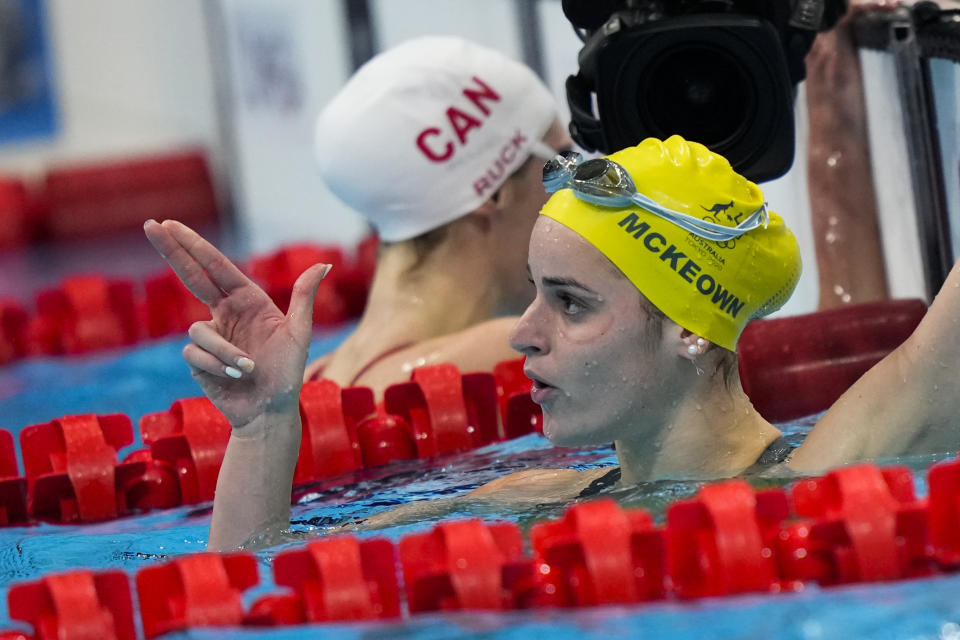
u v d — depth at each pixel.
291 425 8.07
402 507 8.45
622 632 5.51
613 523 6.03
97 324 18.41
